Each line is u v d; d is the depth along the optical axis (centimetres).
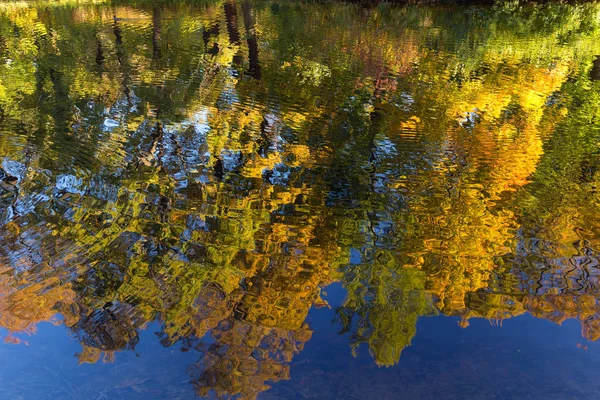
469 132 805
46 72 1202
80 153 709
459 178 645
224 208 566
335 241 504
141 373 336
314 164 688
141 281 435
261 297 418
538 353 362
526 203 587
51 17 2214
